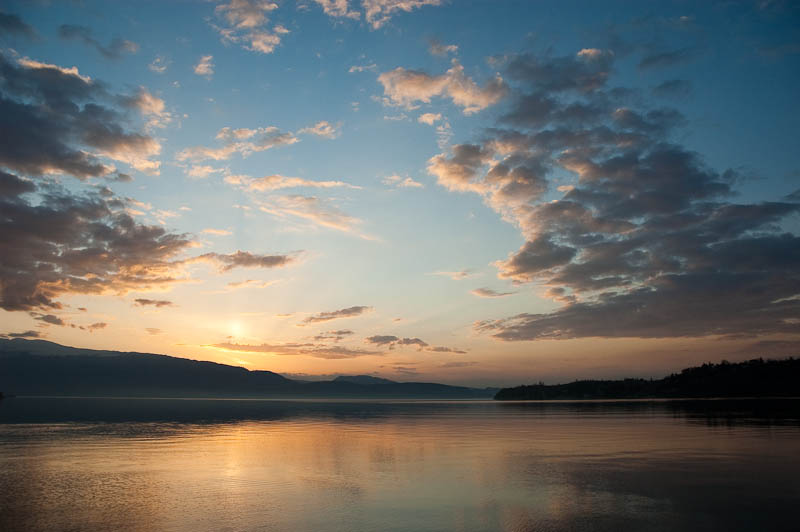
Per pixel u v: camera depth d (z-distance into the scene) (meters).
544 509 18.19
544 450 34.81
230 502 19.45
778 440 38.72
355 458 31.44
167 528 16.05
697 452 32.56
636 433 46.41
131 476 25.27
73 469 27.44
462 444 39.31
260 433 50.62
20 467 28.14
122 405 149.62
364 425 62.94
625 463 28.45
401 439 43.78
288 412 107.75
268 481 23.78
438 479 24.06
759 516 17.23
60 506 18.92
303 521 16.72
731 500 19.39
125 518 17.22
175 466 28.42
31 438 44.34
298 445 39.09
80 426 59.19
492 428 56.09
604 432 48.22
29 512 18.05
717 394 184.25
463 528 15.97
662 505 18.70
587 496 20.19
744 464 27.67
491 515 17.42
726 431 46.50
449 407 150.00
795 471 25.48
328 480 23.95
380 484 22.89
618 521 16.72
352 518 17.06
